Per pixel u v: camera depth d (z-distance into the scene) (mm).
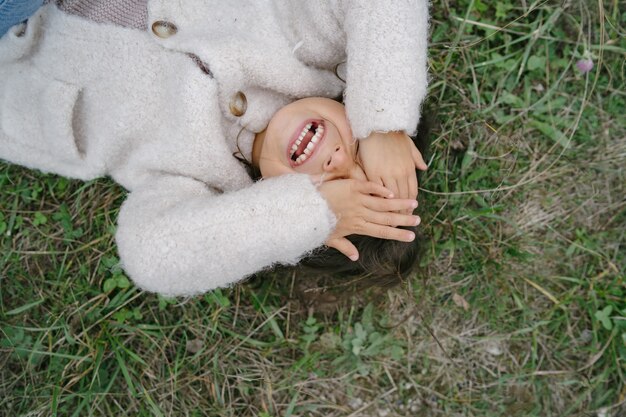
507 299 1849
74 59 1447
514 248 1833
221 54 1368
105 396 1729
